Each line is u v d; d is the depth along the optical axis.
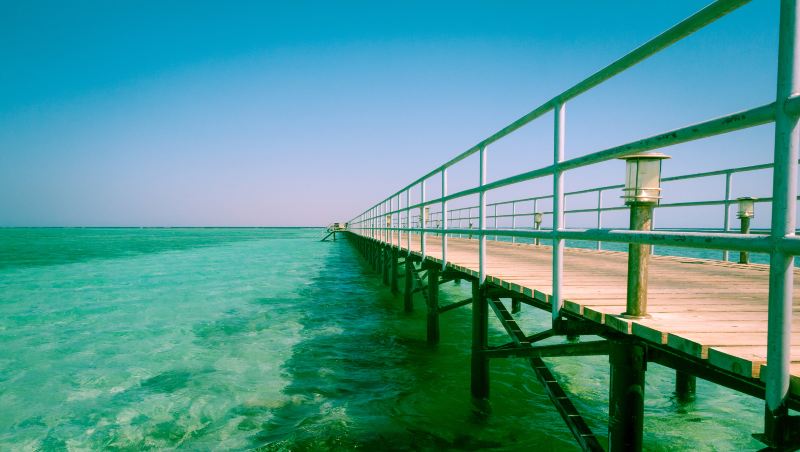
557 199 3.08
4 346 8.64
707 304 3.06
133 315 11.45
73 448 4.68
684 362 2.44
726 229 6.74
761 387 1.95
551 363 6.86
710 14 1.67
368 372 6.67
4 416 5.45
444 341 8.37
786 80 1.37
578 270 5.25
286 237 96.75
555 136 3.09
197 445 4.64
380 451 4.36
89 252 39.81
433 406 5.36
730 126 1.59
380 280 18.00
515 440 4.55
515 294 4.84
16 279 19.41
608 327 2.81
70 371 7.07
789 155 1.39
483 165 4.74
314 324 10.04
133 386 6.39
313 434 4.71
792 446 1.47
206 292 15.20
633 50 2.17
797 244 1.34
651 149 2.10
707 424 4.76
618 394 2.67
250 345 8.36
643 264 2.54
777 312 1.45
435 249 10.27
